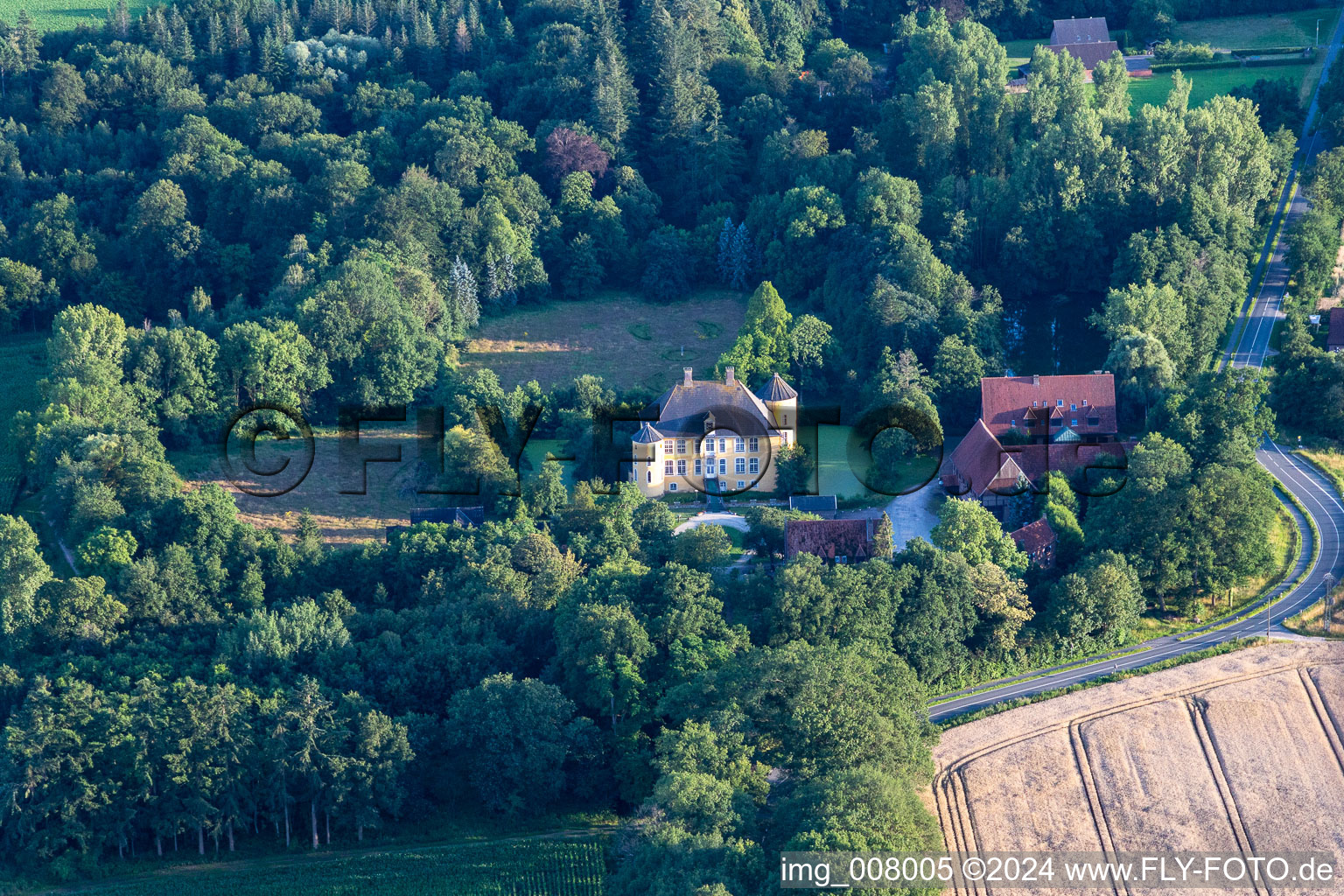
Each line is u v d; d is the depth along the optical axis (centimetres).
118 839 17712
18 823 17625
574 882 16888
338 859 17575
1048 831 17412
